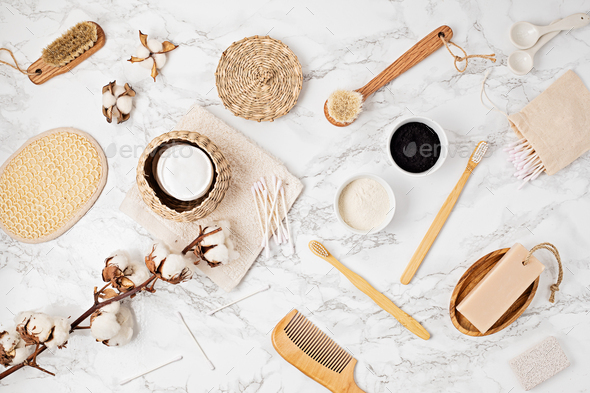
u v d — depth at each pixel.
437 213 0.77
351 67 0.77
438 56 0.77
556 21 0.76
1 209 0.78
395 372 0.77
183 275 0.73
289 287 0.77
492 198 0.77
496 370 0.77
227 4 0.77
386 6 0.77
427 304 0.77
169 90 0.78
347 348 0.77
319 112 0.77
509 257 0.73
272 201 0.76
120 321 0.76
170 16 0.78
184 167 0.72
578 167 0.77
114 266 0.73
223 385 0.78
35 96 0.79
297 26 0.77
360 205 0.75
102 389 0.78
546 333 0.77
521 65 0.76
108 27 0.78
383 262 0.77
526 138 0.75
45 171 0.78
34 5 0.79
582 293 0.77
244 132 0.77
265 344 0.78
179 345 0.78
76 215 0.78
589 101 0.75
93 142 0.78
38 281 0.79
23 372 0.78
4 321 0.78
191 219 0.72
